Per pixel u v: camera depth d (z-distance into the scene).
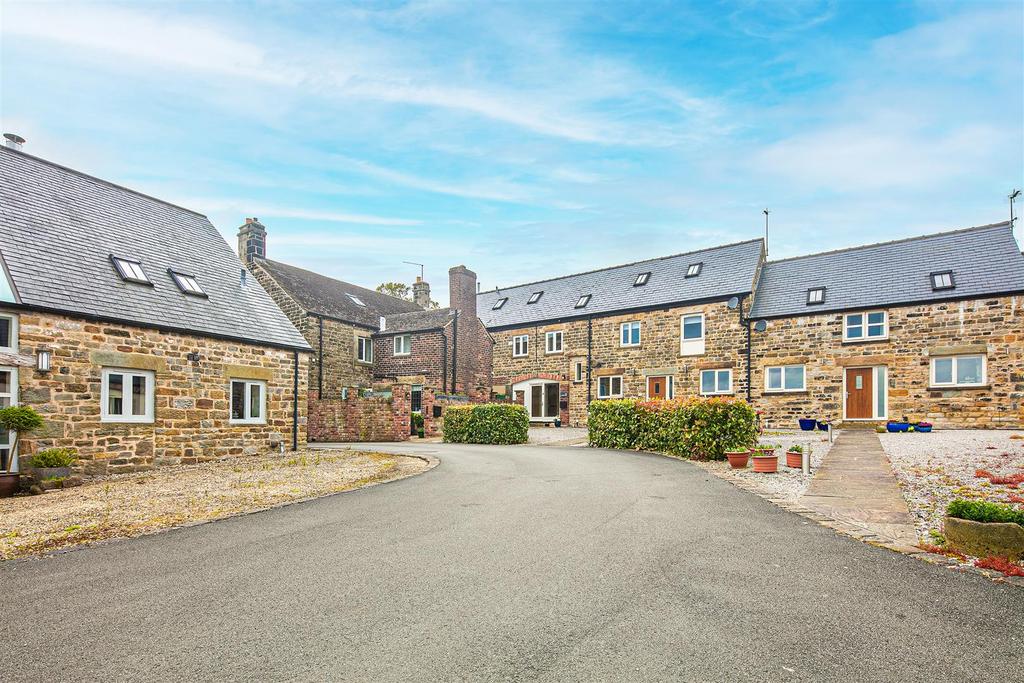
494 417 20.16
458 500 8.45
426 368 27.58
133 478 11.62
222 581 4.98
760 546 5.89
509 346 30.52
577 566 5.27
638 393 26.17
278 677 3.35
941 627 3.96
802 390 22.12
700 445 13.38
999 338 18.84
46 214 14.00
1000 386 18.73
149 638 3.86
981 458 11.21
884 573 5.04
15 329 11.23
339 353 27.44
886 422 20.38
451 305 28.97
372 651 3.65
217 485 10.32
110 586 4.88
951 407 19.47
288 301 26.47
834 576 4.97
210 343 14.91
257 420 16.09
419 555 5.65
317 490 9.60
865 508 7.64
